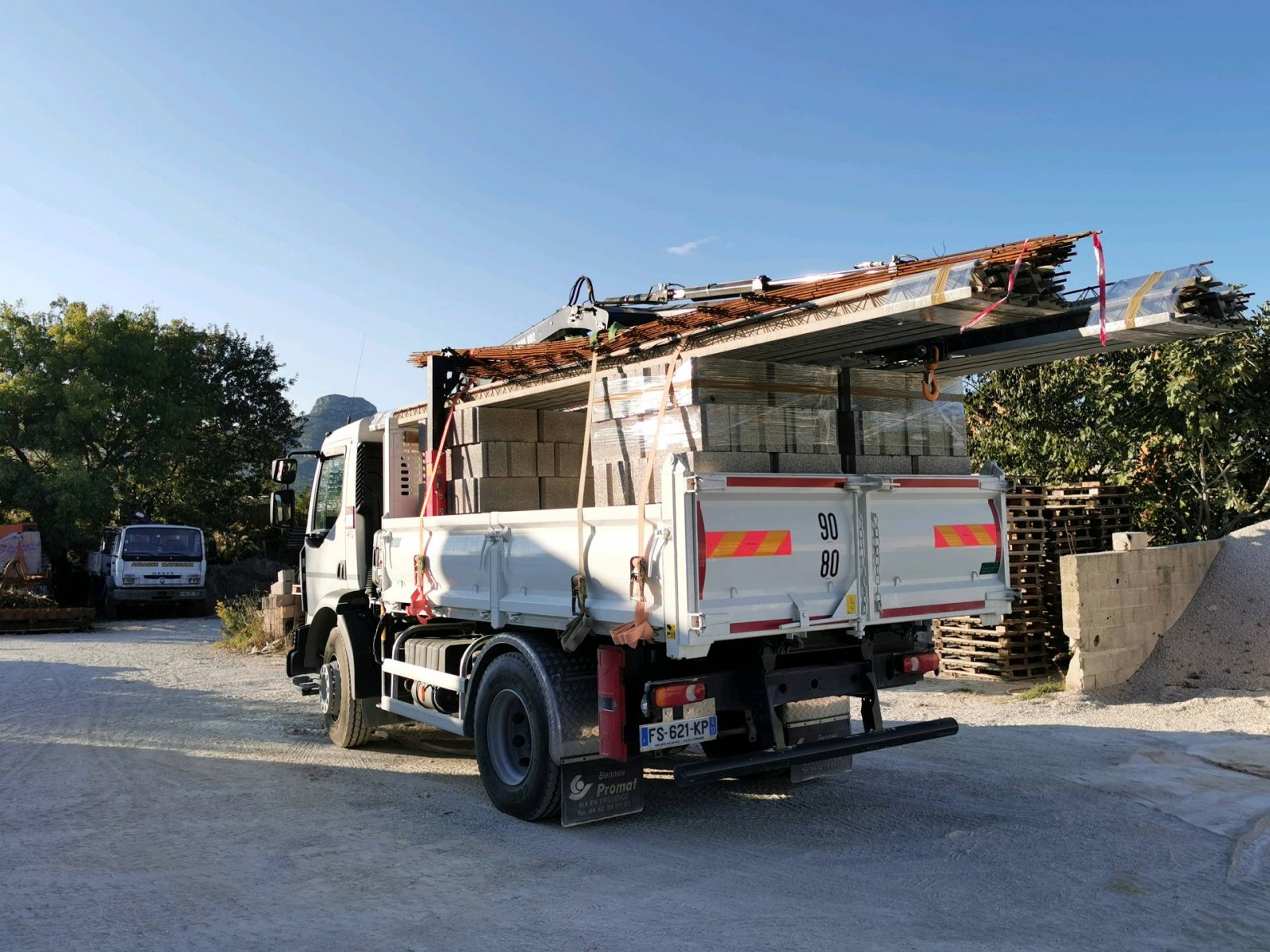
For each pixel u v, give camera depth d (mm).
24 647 18578
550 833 6016
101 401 30125
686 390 5645
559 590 6176
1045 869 5246
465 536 7199
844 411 6309
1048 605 12172
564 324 9141
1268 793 6723
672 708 5730
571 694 6062
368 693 8633
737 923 4473
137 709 10953
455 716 7258
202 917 4574
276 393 38938
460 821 6312
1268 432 15133
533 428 7809
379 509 9039
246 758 8320
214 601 31094
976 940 4266
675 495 5270
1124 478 15906
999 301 4930
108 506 29484
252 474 38344
